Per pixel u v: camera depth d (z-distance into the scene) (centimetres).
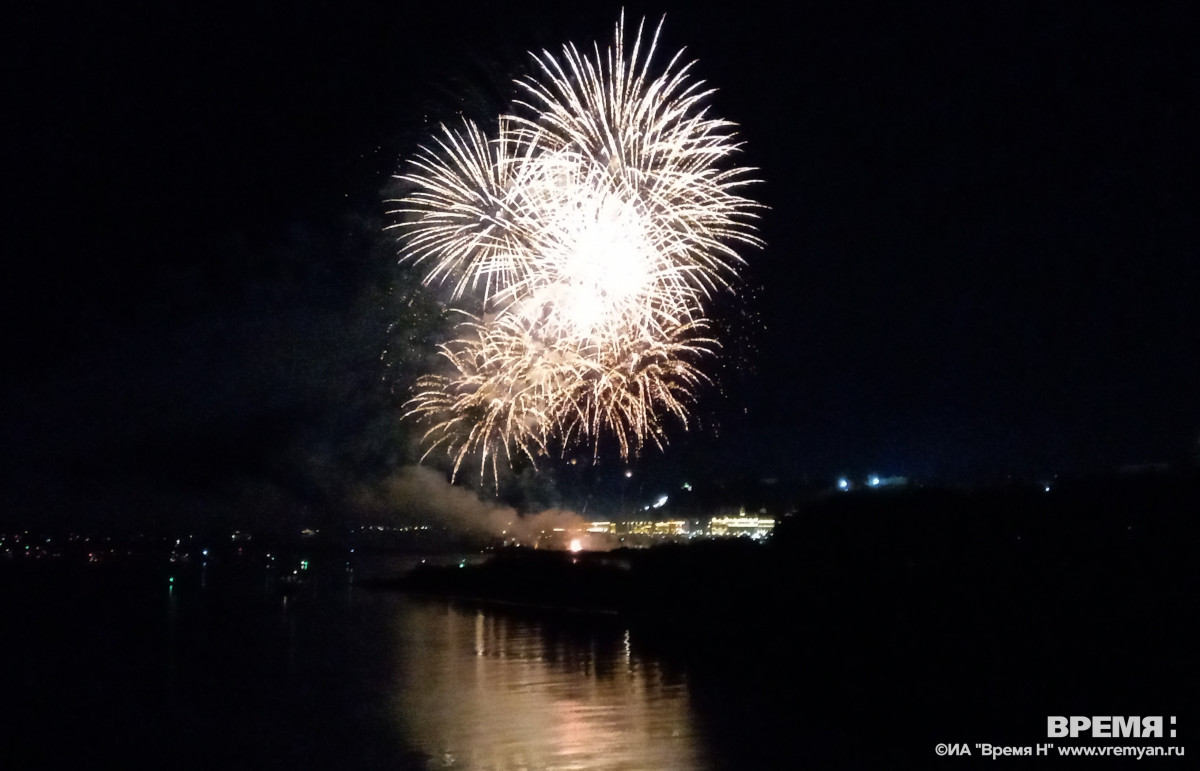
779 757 1218
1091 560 2088
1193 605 1767
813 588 2669
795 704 1561
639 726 1430
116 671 2172
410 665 2184
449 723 1505
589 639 2633
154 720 1596
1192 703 1373
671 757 1236
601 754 1262
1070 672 1603
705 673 1938
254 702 1747
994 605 2056
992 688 1563
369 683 1933
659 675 1933
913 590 2327
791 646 2231
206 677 2064
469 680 1941
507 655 2330
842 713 1470
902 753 1216
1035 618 1919
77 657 2434
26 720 1608
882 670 1822
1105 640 1723
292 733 1466
